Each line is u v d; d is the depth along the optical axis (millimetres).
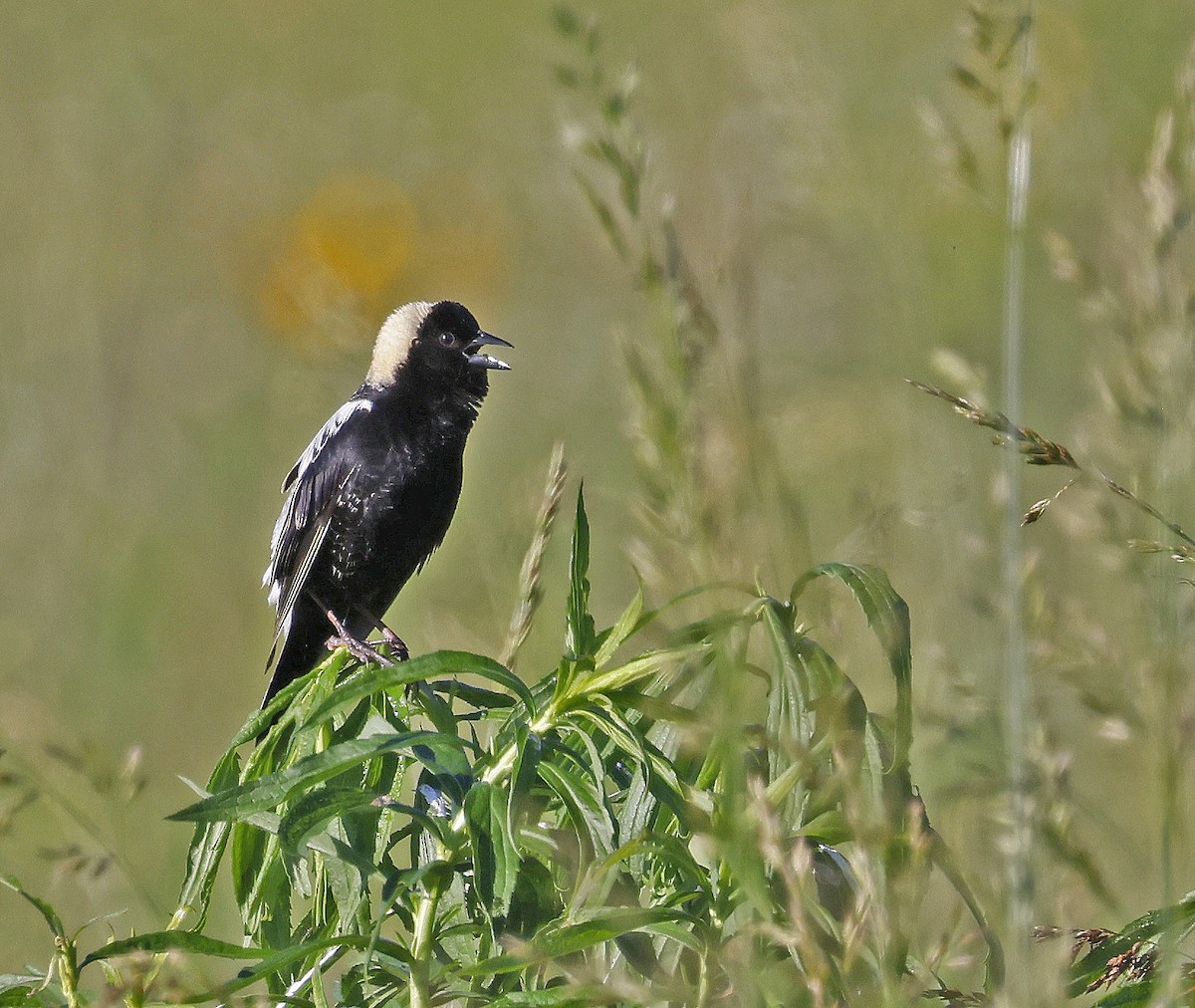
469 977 5383
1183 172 5555
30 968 5527
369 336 17906
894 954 4449
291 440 19078
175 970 5141
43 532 17438
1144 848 6980
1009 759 4875
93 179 21875
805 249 13961
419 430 11266
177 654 16062
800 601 5539
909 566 8375
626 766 5828
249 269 21328
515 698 6059
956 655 6727
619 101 6824
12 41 23547
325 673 5883
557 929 4945
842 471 10031
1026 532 11586
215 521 18047
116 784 5887
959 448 9883
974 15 6105
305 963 5738
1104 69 15750
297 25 25406
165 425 19469
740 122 17203
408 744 5102
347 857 5363
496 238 21844
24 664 15617
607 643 5297
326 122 24391
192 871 5785
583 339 19578
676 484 5668
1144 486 5426
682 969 5316
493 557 8375
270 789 4957
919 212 10523
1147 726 4883
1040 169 14414
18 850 11312
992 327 12688
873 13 16047
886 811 4945
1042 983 4566
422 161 23516
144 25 25062
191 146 23266
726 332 6141
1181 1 15844
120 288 21062
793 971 4816
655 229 6516
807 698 4965
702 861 5090
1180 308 5445
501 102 24688
